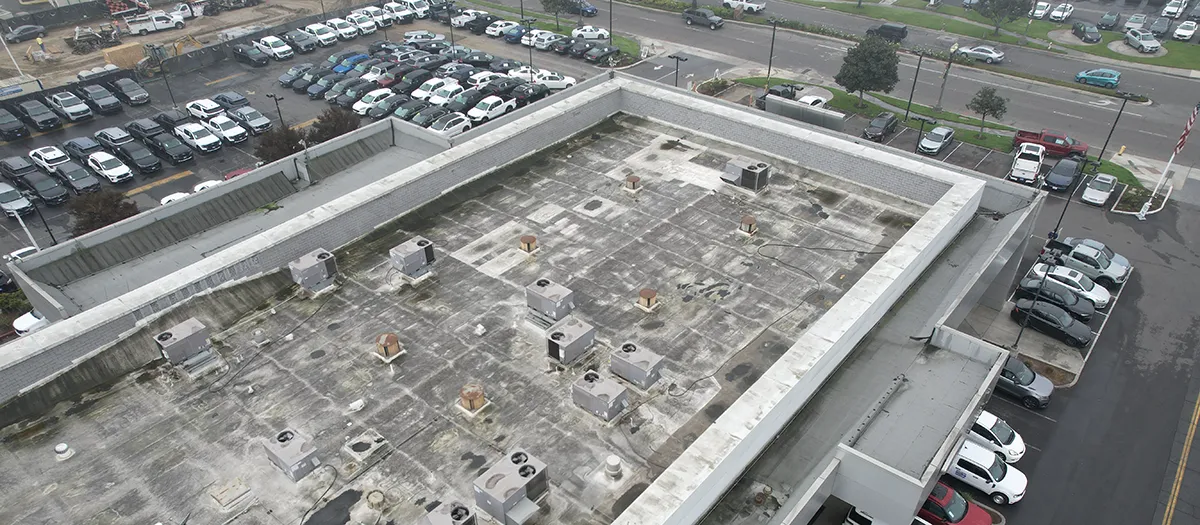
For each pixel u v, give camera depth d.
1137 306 37.50
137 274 31.05
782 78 65.50
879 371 21.78
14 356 19.23
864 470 18.48
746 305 23.02
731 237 26.28
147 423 19.20
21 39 76.75
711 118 32.66
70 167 49.59
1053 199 46.75
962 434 19.44
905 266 22.78
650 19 81.56
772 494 18.09
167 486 17.55
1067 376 33.28
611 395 18.69
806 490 18.11
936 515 26.19
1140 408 31.62
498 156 30.47
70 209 41.12
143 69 67.25
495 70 66.62
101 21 82.50
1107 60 67.44
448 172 28.66
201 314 22.30
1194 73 64.31
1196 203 46.22
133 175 51.09
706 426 18.91
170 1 87.00
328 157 38.41
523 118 32.12
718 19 77.62
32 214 47.16
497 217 27.56
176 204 33.50
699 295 23.44
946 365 22.02
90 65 71.12
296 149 47.81
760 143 31.56
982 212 29.69
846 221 27.17
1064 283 38.09
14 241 44.50
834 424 20.06
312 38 74.12
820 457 19.16
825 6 84.81
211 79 67.81
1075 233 43.47
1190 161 50.91
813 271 24.53
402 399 19.77
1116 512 27.36
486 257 25.33
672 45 73.88
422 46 72.25
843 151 29.22
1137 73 64.88
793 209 27.89
